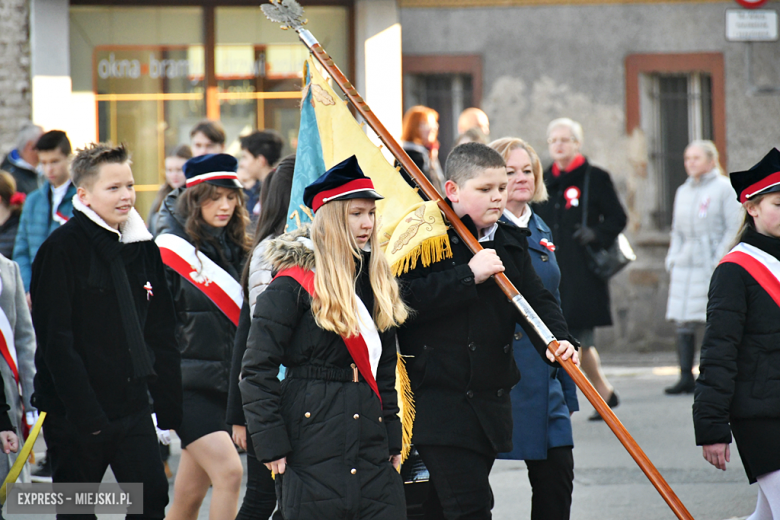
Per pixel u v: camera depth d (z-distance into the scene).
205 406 9.95
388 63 21.69
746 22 21.52
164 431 10.37
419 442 8.16
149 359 8.90
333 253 7.15
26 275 14.80
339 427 7.07
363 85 21.69
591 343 17.27
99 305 8.63
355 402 7.14
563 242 17.19
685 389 19.11
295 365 7.23
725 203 19.12
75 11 21.19
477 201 8.41
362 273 7.38
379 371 7.48
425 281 8.13
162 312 9.34
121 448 8.79
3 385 9.12
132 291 8.98
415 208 8.51
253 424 7.01
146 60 21.52
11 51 21.09
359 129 9.44
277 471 7.08
